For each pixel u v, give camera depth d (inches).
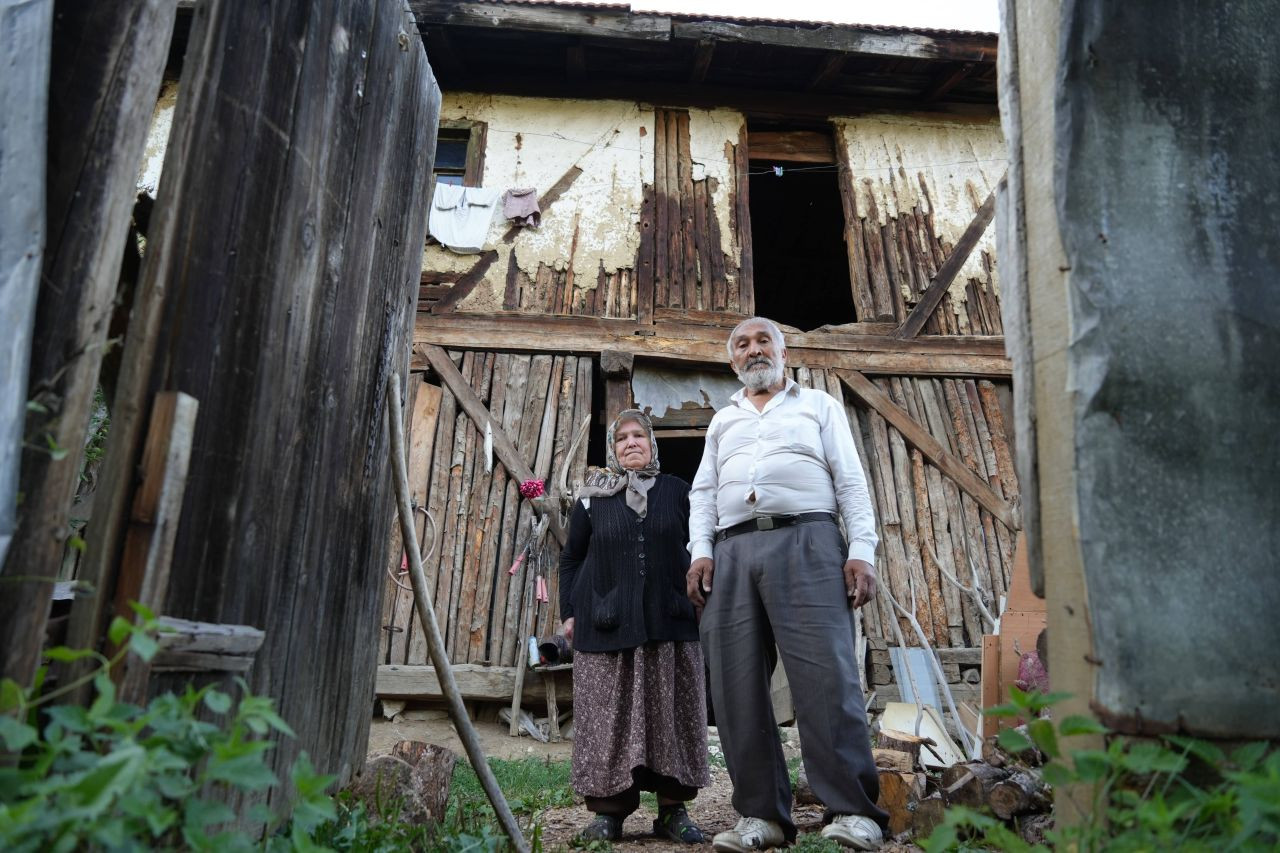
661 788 132.3
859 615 290.0
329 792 95.3
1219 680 61.4
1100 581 62.5
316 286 85.0
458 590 282.4
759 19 333.4
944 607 294.2
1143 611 62.1
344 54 91.4
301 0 80.2
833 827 109.8
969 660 284.8
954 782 127.6
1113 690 60.9
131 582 54.3
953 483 311.4
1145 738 60.3
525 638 275.1
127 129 58.5
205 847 45.3
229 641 66.4
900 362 328.8
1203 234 69.2
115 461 55.0
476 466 297.0
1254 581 63.5
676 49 346.9
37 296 52.9
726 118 362.3
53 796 44.1
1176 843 51.7
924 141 367.6
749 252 340.8
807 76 362.3
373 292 102.8
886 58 346.6
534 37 335.3
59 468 52.4
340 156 90.7
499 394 306.7
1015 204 75.9
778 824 114.7
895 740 161.3
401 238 113.7
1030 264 74.0
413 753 116.6
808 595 114.8
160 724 46.8
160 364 58.9
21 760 49.9
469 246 326.0
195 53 63.2
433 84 127.3
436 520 288.8
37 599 50.7
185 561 62.6
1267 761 53.5
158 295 58.3
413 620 278.7
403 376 116.8
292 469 81.1
